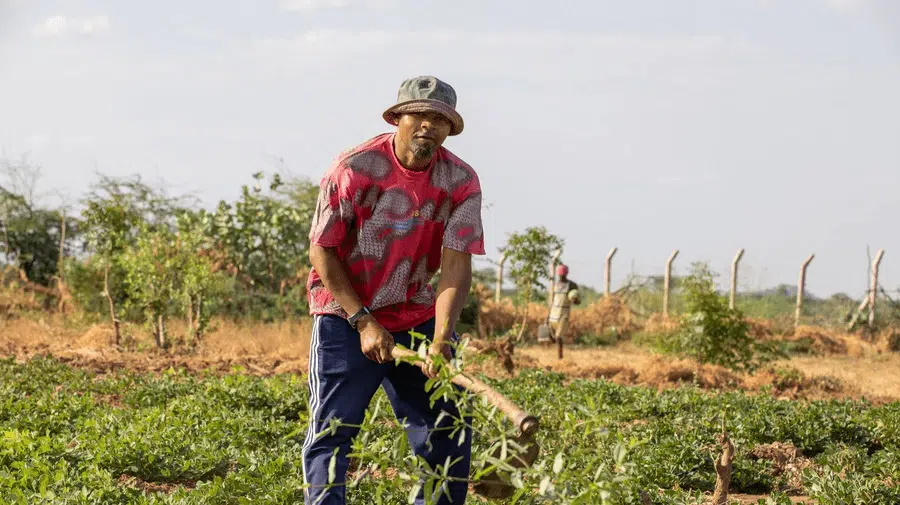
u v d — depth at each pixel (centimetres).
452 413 424
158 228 2169
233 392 947
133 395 1000
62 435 761
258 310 1892
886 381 1538
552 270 2233
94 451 678
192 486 657
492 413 338
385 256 425
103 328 1708
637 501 564
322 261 416
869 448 895
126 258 1594
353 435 420
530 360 1451
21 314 1922
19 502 533
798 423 897
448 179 429
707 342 1431
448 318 415
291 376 1148
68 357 1379
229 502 564
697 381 1349
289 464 641
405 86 414
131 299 1823
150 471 666
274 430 791
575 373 1409
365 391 423
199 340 1595
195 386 1035
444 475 335
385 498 565
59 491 578
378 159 420
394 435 418
